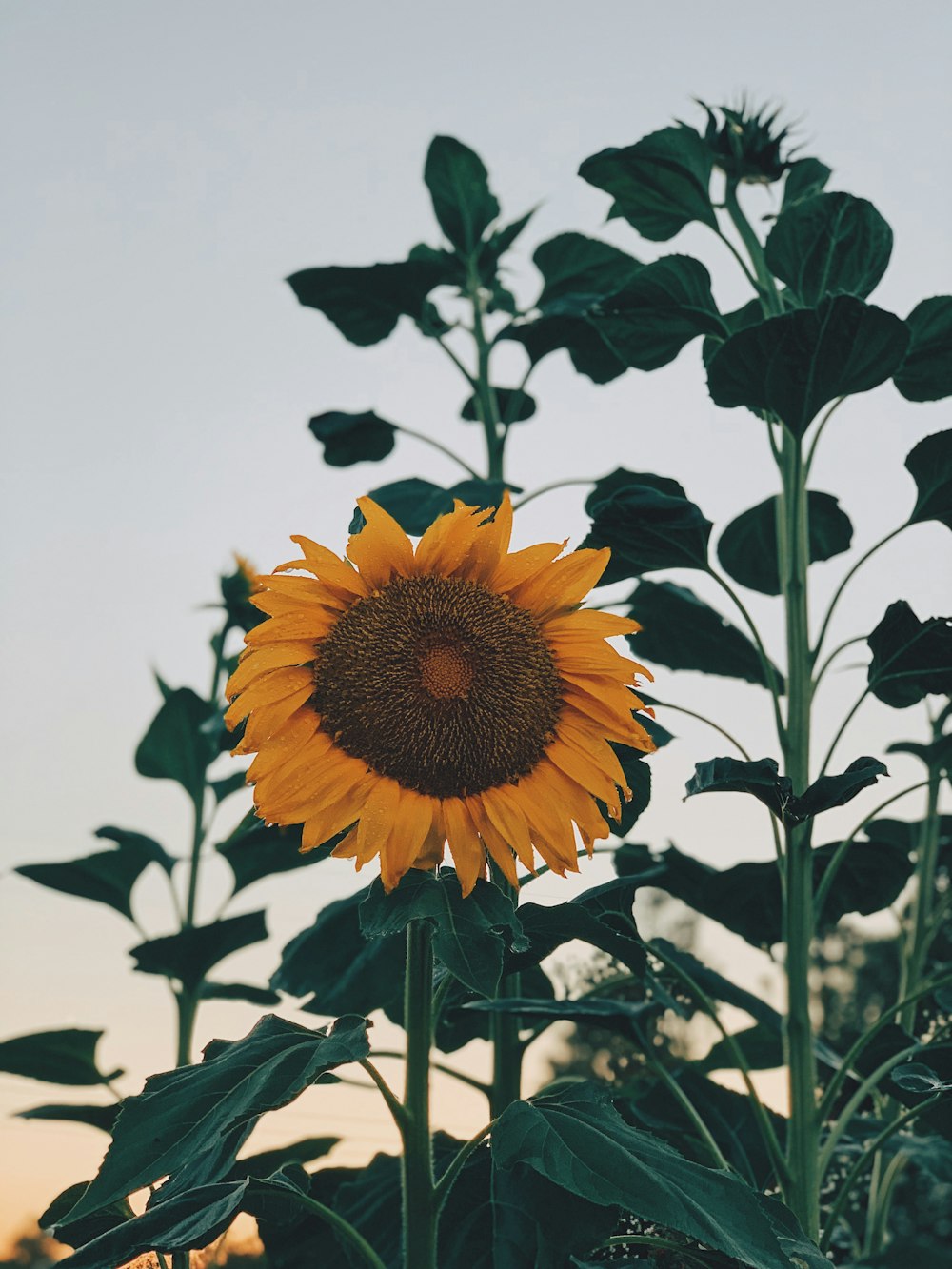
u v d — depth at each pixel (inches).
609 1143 30.1
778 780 38.3
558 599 32.8
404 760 30.3
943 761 62.4
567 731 31.9
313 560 31.3
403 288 59.2
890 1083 45.7
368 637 30.9
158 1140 28.5
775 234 48.0
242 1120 27.7
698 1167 31.3
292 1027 32.0
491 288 62.2
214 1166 31.6
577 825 31.3
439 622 31.2
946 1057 42.4
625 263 60.9
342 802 30.1
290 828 58.1
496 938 28.5
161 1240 30.2
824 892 45.3
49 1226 35.6
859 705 44.6
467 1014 46.8
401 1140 32.1
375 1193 44.5
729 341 43.7
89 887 65.8
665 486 49.7
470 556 32.4
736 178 52.2
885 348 43.5
